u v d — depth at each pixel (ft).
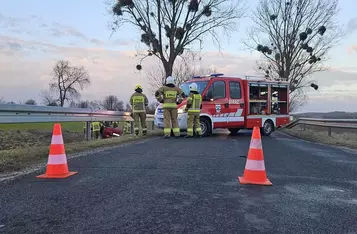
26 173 18.52
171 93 41.60
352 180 18.49
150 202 13.42
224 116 46.80
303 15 102.99
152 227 10.82
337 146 37.40
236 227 10.99
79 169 19.63
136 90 43.60
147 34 73.61
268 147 33.81
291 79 107.55
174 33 73.56
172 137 42.32
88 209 12.46
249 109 49.39
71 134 49.26
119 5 70.44
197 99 42.70
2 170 18.92
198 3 71.67
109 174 18.31
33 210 12.30
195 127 43.27
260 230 10.78
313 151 30.99
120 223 11.12
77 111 34.91
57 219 11.41
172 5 71.82
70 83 222.48
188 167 20.68
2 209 12.39
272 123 52.34
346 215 12.45
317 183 17.56
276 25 106.73
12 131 44.29
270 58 108.58
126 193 14.62
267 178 18.49
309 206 13.43
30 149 24.62
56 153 18.03
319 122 53.98
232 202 13.70
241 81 48.73
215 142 36.40
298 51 105.09
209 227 10.93
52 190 14.99
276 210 12.82
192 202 13.55
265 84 51.24
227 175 18.69
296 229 10.95
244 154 26.94
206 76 47.67
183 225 11.05
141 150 28.17
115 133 52.26
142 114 43.39
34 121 28.35
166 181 16.88
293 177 18.94
